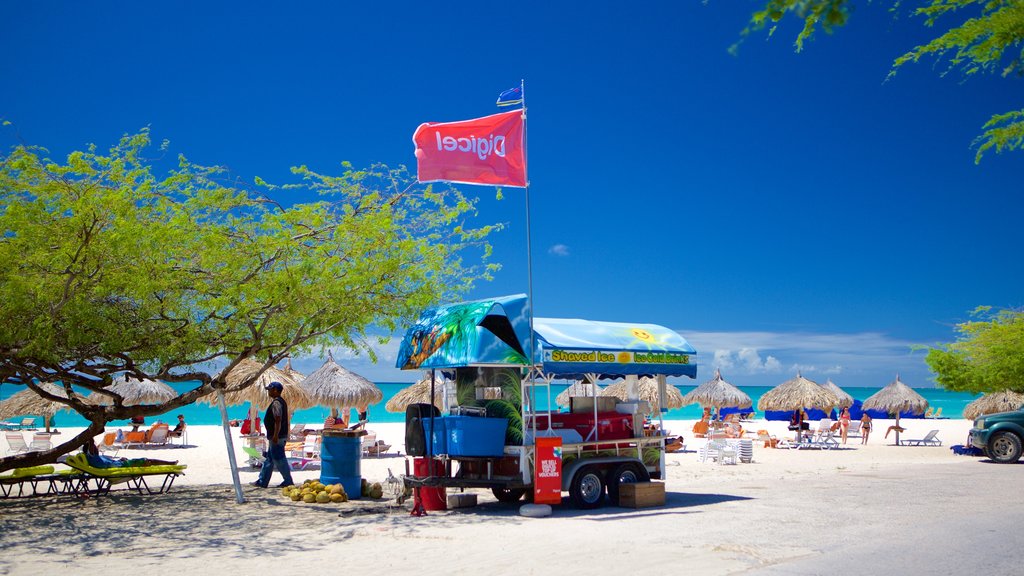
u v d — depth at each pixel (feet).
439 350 41.50
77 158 37.45
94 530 35.09
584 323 44.37
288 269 40.55
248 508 41.91
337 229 42.42
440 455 40.96
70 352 41.01
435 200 44.91
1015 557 26.99
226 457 78.59
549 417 41.11
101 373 44.14
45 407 101.30
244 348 46.34
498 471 41.60
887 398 141.69
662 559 27.55
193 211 41.24
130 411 45.85
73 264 36.40
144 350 41.70
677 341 45.73
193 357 44.39
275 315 44.65
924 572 24.67
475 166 42.45
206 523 37.06
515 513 40.47
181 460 74.90
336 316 41.98
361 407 89.66
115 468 45.44
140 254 37.68
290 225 42.70
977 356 75.36
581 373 42.93
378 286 42.55
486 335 39.55
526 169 42.75
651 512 40.04
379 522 37.47
